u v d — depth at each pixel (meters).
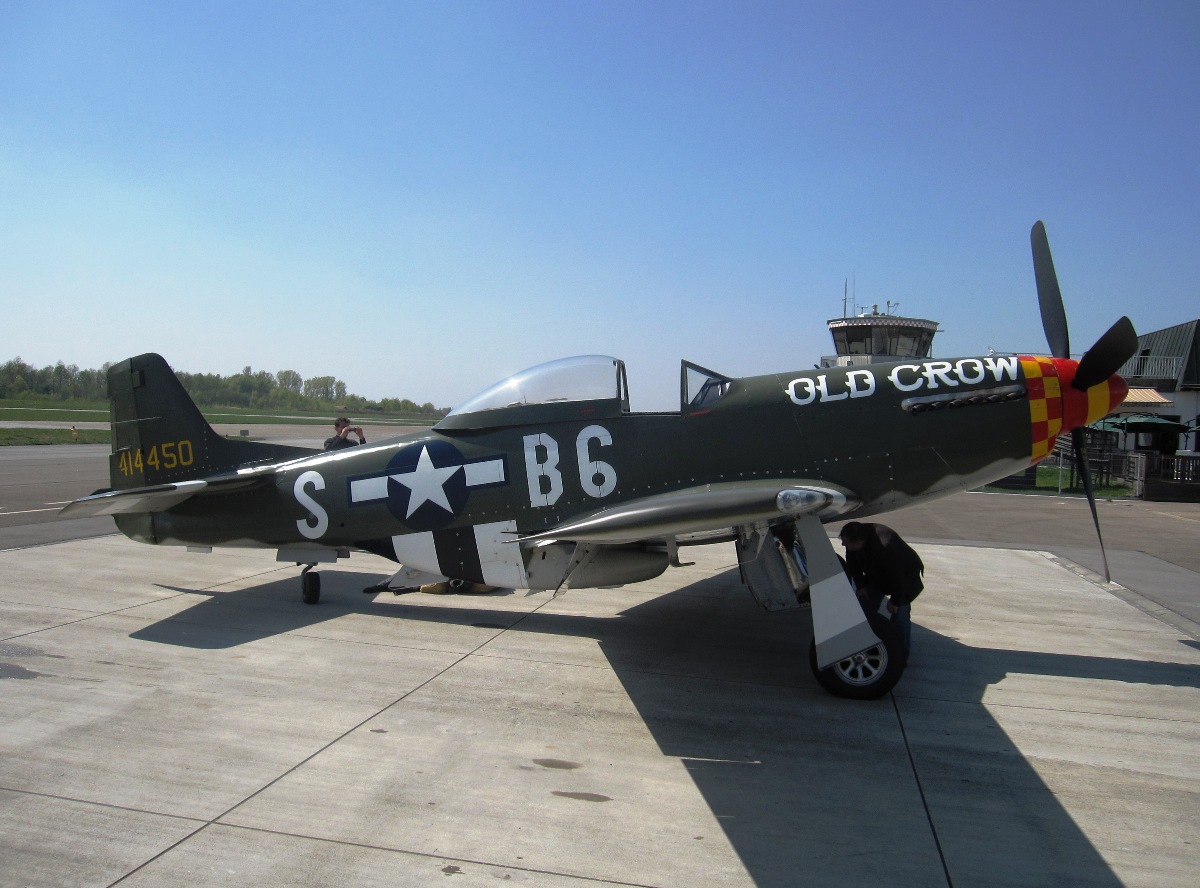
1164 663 5.36
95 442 33.34
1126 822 3.23
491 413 5.79
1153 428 19.09
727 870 2.84
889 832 3.13
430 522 5.94
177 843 2.96
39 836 3.00
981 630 6.18
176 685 4.67
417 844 2.98
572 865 2.86
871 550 5.02
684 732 4.10
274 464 6.54
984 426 5.22
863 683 4.55
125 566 8.03
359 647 5.51
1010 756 3.85
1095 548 10.38
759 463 5.34
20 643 5.40
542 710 4.39
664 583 7.79
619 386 5.61
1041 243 5.93
